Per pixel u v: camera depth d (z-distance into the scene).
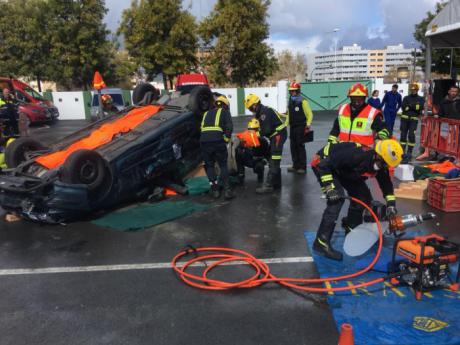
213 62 26.30
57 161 6.18
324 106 27.31
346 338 2.69
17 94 21.06
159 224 5.78
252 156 7.99
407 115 10.08
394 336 3.03
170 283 4.04
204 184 7.62
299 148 8.64
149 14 25.02
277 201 6.79
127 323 3.37
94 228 5.70
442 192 6.03
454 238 4.99
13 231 5.67
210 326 3.30
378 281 3.66
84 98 26.52
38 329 3.32
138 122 7.20
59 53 26.92
